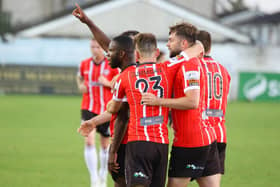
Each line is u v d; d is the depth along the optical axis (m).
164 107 16.64
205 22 100.69
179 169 17.42
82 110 29.72
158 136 16.47
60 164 31.67
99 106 29.30
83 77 29.88
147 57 16.98
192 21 100.81
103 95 29.19
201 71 17.62
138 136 16.45
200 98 17.53
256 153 37.00
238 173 29.80
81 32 97.62
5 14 119.81
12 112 60.66
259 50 89.69
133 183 16.31
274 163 33.19
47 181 26.81
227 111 69.19
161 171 16.73
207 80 18.59
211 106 18.64
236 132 48.50
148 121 16.44
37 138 42.06
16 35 96.19
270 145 40.91
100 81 27.95
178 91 16.89
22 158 33.31
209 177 18.19
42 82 83.94
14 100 75.19
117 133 17.59
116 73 29.03
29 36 96.25
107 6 98.75
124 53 17.33
